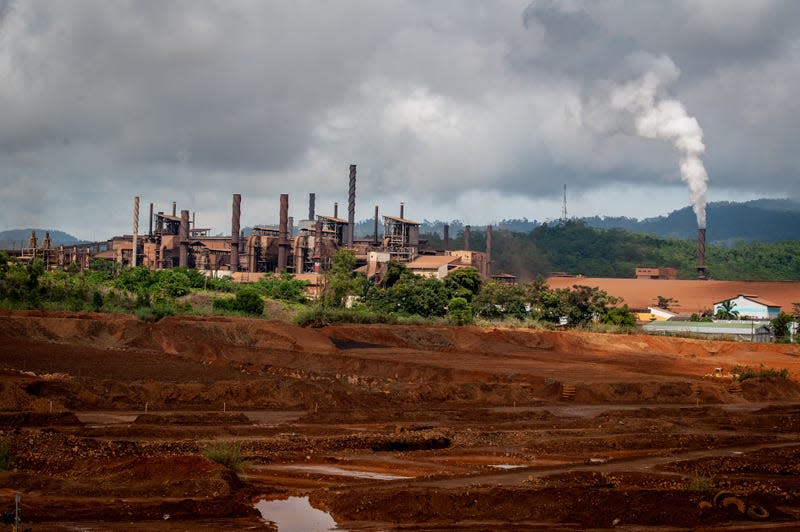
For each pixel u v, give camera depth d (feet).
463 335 442.50
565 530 113.91
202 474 129.90
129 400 222.89
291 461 154.10
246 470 143.95
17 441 147.23
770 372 317.83
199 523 111.45
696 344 444.96
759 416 240.32
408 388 267.39
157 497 121.29
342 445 167.53
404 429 192.13
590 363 374.43
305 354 340.59
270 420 208.54
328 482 138.41
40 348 301.84
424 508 119.85
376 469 150.82
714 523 118.32
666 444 186.60
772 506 126.11
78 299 462.19
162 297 505.66
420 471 150.00
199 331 371.56
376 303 579.48
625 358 395.75
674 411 255.29
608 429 207.92
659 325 593.42
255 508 120.16
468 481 139.74
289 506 122.42
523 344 439.22
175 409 222.69
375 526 114.11
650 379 317.83
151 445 152.97
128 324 360.28
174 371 278.46
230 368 302.45
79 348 313.94
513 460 164.76
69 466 136.98
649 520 118.11
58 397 213.87
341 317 468.75
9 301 418.72
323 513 119.55
